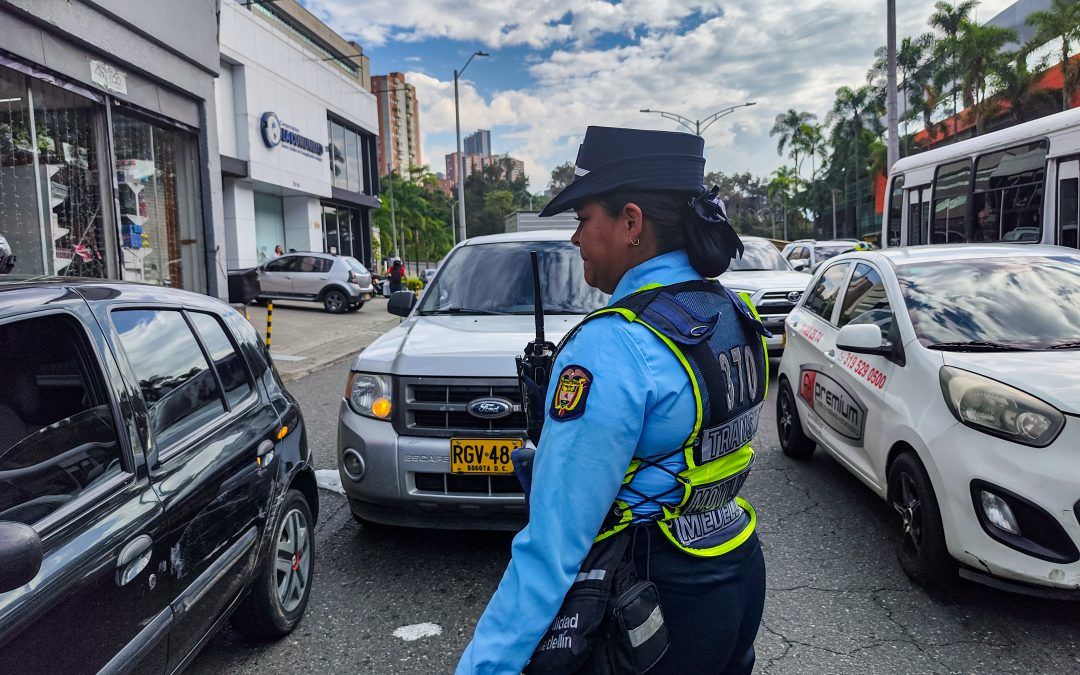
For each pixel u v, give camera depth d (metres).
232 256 26.33
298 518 3.29
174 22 10.23
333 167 33.50
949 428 3.23
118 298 2.45
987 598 3.38
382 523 3.82
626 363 1.20
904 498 3.59
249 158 25.61
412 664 2.95
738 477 1.38
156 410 2.41
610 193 1.34
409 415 3.65
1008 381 3.15
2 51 7.43
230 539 2.61
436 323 4.46
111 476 2.10
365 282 21.47
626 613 1.21
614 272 1.40
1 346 1.92
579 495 1.17
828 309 5.22
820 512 4.51
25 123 7.95
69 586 1.78
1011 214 9.98
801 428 5.46
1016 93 42.59
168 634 2.15
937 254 4.51
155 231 10.30
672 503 1.28
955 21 47.38
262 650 3.06
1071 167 8.92
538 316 1.74
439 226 79.56
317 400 8.66
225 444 2.71
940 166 11.98
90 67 8.70
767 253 10.95
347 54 35.19
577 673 1.23
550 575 1.17
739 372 1.35
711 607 1.30
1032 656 2.92
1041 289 3.98
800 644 3.04
